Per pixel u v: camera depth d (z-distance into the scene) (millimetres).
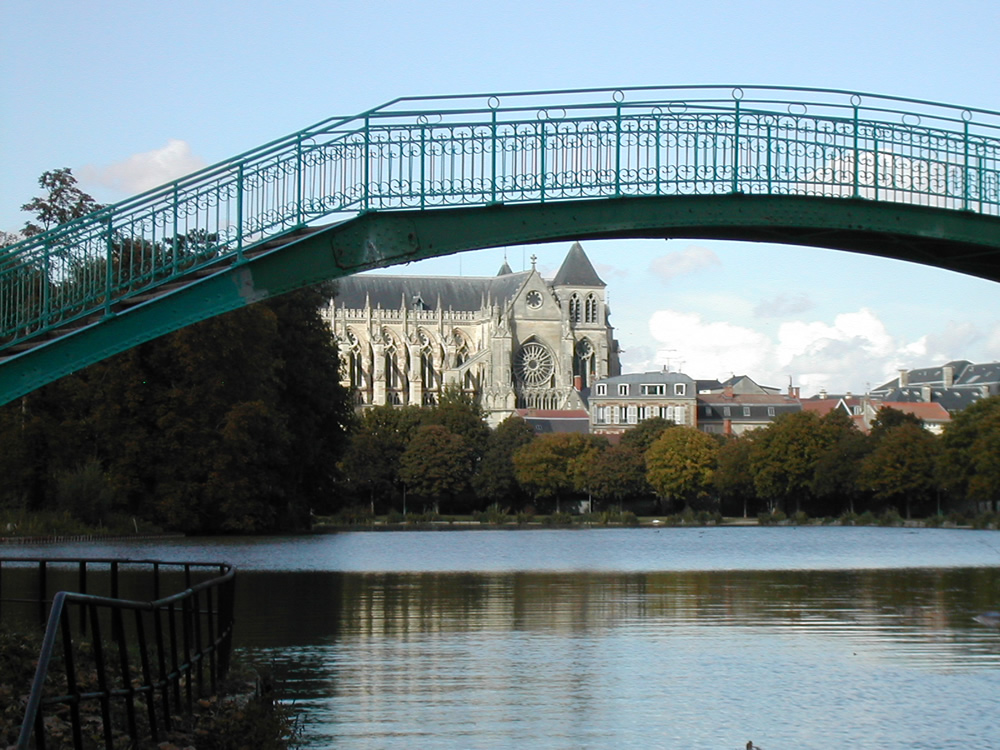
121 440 90625
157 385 92938
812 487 191000
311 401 107750
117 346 29812
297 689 29188
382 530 153625
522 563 75312
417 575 62406
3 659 22938
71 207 103500
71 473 87062
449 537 122750
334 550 84375
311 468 112250
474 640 37000
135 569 59406
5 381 29406
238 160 30547
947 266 38000
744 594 52656
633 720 26203
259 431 93688
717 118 32188
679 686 29891
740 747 24094
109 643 28000
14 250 30172
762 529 160250
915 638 38156
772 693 29188
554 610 45344
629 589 54906
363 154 30922
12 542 76750
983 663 33406
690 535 133875
